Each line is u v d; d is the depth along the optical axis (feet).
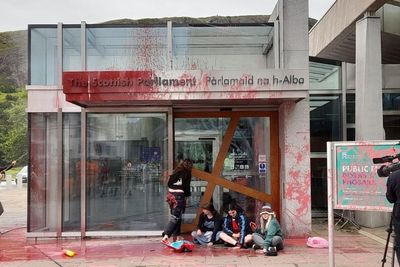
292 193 30.86
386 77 41.78
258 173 33.71
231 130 33.71
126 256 26.11
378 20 35.35
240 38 32.55
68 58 32.19
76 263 24.68
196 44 32.48
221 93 27.30
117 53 32.19
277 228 26.81
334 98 42.09
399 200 17.90
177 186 28.73
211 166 33.94
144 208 31.89
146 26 32.30
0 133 215.92
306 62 31.19
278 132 33.35
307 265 23.41
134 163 32.09
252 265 23.56
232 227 28.45
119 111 31.78
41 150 31.96
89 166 31.99
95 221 31.78
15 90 299.79
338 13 41.19
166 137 32.09
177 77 27.30
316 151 41.83
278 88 27.17
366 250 26.96
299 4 31.37
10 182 97.04
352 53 48.24
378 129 34.78
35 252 27.61
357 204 20.84
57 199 31.63
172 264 24.11
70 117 32.07
